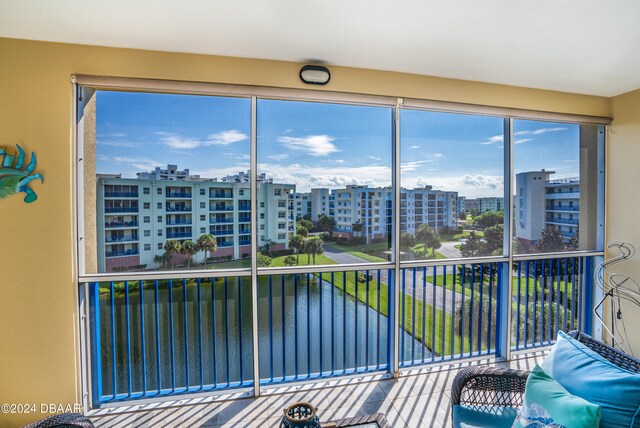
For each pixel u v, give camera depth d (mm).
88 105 2070
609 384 1130
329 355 2512
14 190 1907
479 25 1781
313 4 1594
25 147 1915
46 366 1965
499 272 2795
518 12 1657
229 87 2131
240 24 1774
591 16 1688
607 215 2936
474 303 2789
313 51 2088
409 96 2428
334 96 2285
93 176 2084
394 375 2484
